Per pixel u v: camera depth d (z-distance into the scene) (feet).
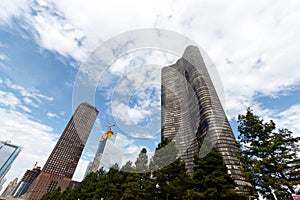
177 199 38.22
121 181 55.06
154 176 37.60
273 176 37.32
